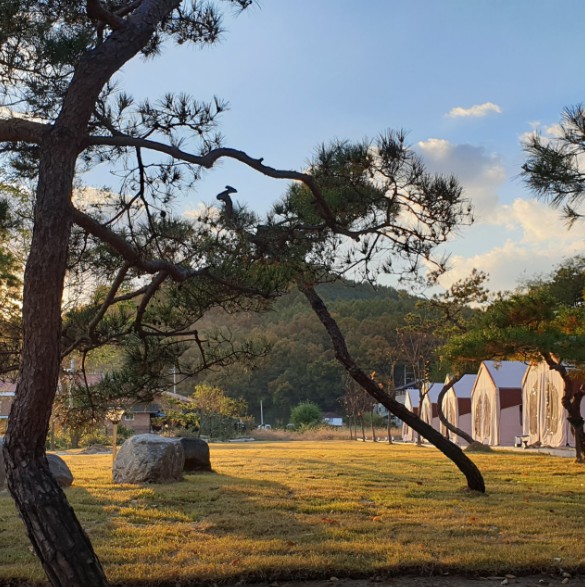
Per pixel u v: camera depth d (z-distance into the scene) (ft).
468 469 39.22
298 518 29.94
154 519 29.60
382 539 25.70
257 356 26.73
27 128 16.19
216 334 26.30
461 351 53.62
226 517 30.01
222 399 159.74
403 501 34.88
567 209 21.95
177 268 20.58
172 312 24.86
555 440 88.07
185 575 20.63
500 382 106.63
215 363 26.61
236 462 58.59
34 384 14.05
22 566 21.67
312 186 22.12
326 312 37.65
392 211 24.79
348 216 24.50
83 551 13.48
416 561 22.12
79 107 15.62
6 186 21.61
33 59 19.58
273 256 23.62
